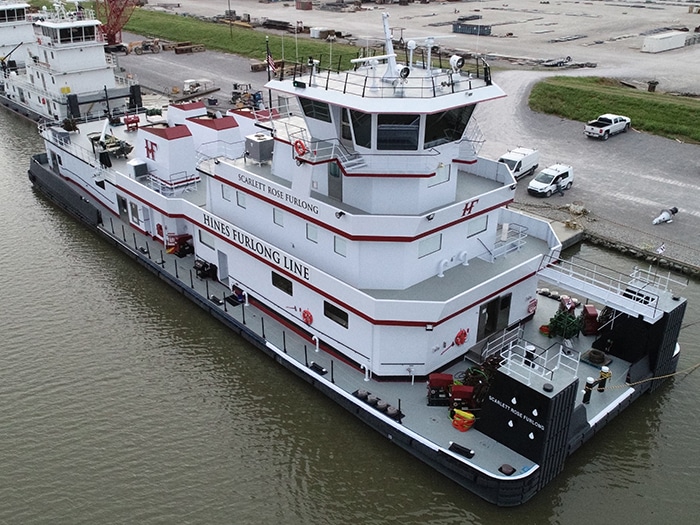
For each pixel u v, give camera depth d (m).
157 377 26.58
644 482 21.58
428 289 24.12
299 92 23.78
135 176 35.88
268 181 26.11
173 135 33.94
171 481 21.59
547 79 72.25
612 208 42.56
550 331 27.19
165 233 34.59
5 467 22.05
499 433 21.12
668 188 45.81
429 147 23.31
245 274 29.33
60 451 22.75
